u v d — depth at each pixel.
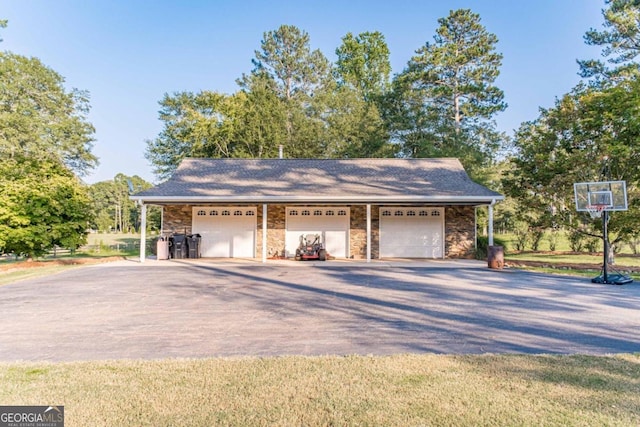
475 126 29.09
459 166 17.91
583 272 11.95
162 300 7.55
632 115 12.14
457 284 9.52
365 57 38.38
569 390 3.39
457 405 3.11
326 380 3.59
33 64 30.75
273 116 28.38
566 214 14.21
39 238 14.25
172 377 3.65
